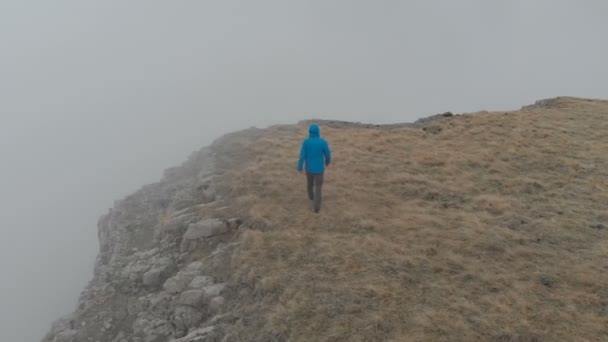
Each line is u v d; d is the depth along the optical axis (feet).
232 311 30.22
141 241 45.78
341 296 28.96
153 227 48.19
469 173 47.34
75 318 35.68
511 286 28.55
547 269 29.86
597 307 25.95
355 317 26.91
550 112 68.18
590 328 24.18
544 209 38.19
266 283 31.17
